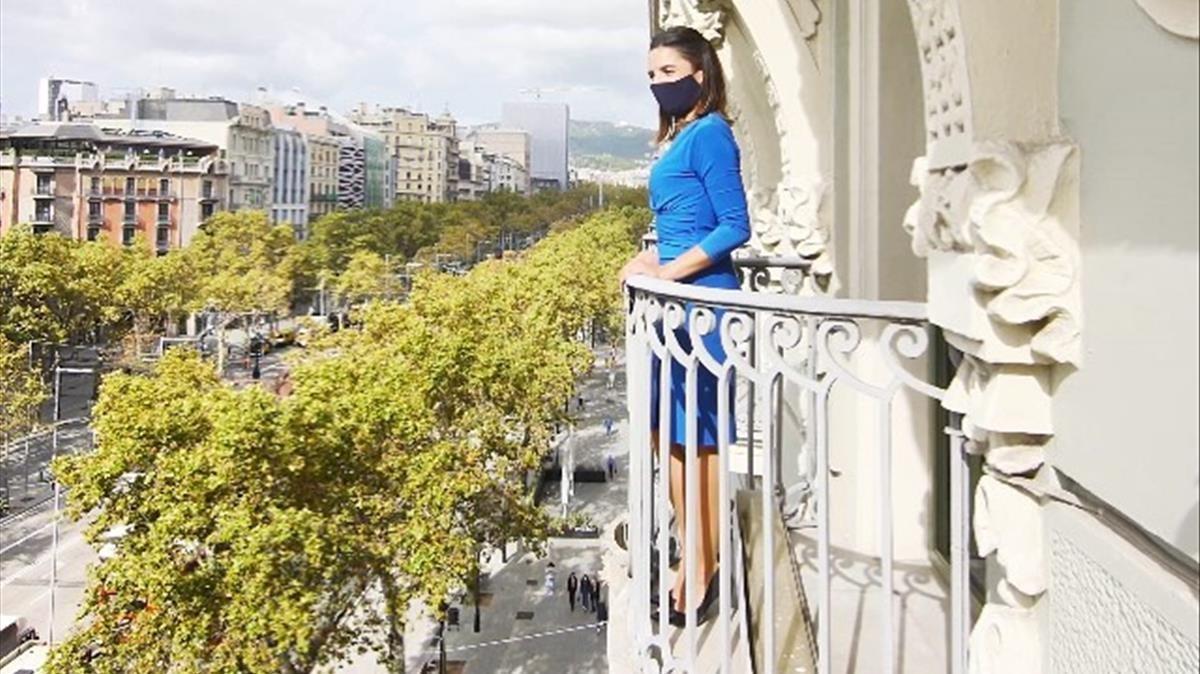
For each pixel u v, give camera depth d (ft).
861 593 11.50
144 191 319.06
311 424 56.90
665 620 9.11
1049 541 5.60
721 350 9.75
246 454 54.29
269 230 309.83
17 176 299.99
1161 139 4.24
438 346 79.25
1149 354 4.32
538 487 123.54
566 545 106.63
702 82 9.55
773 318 7.37
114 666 49.96
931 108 6.11
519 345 89.61
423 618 85.56
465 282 135.85
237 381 201.46
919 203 6.32
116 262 214.28
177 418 54.90
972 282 5.32
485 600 91.15
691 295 7.95
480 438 76.64
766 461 7.53
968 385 6.07
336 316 295.48
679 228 9.46
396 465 61.00
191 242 296.71
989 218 5.08
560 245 245.24
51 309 190.80
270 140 411.95
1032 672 5.83
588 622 85.61
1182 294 4.04
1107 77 4.78
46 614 87.10
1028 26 5.36
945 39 5.75
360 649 58.90
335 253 346.54
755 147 23.26
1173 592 4.17
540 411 87.40
